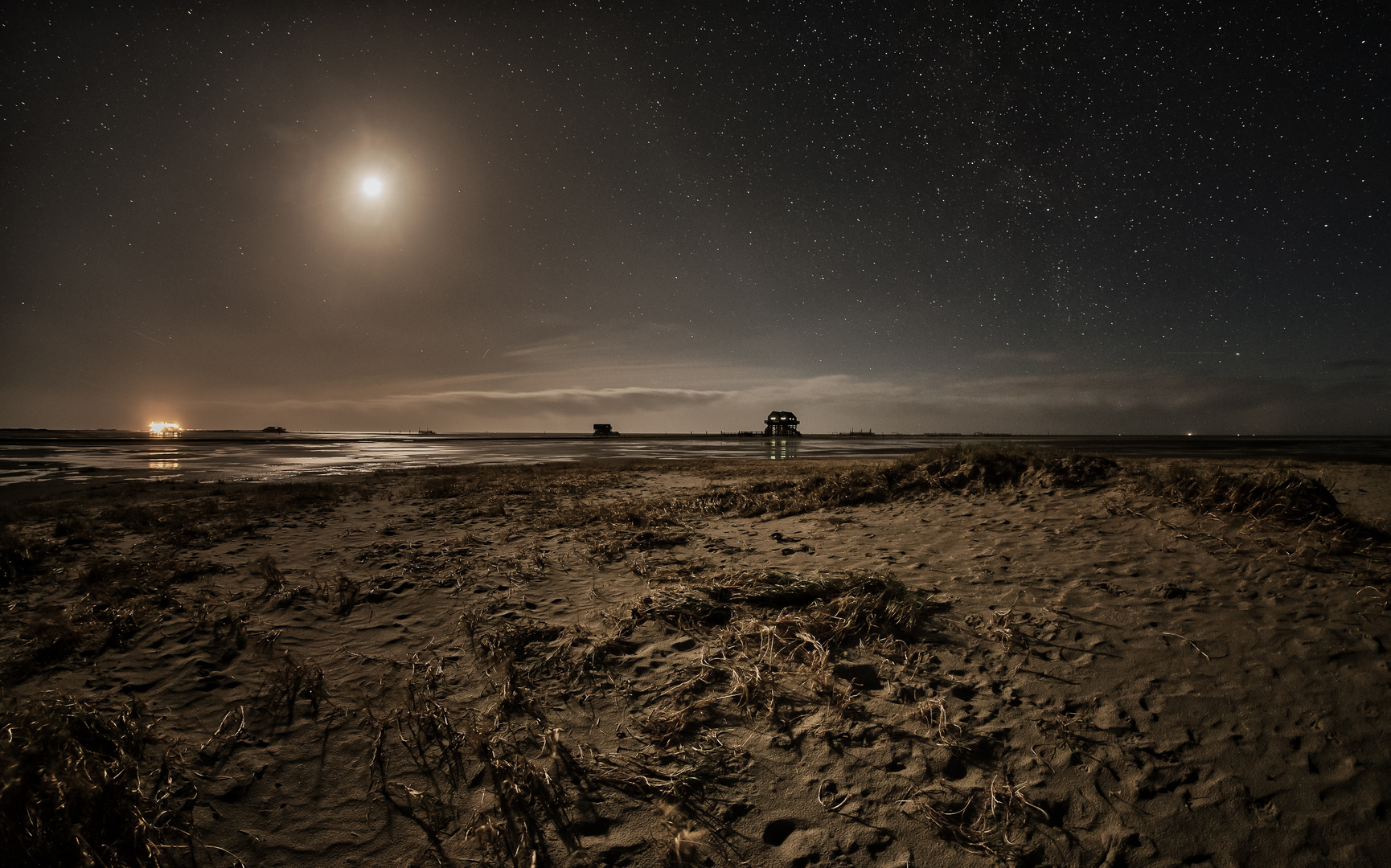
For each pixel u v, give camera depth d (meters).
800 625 5.04
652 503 12.66
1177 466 8.54
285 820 3.21
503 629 5.41
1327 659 3.98
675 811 3.11
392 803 3.32
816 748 3.55
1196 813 2.88
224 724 4.05
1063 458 10.29
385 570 7.80
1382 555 5.57
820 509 10.61
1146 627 4.67
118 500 15.48
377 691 4.50
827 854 2.81
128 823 2.99
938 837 2.87
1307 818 2.79
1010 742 3.47
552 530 10.23
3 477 25.28
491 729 3.87
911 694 4.04
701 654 4.73
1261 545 6.06
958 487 10.76
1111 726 3.53
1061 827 2.87
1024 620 4.97
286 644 5.40
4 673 4.71
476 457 40.81
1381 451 42.97
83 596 6.69
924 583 6.10
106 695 4.43
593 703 4.20
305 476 24.77
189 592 6.87
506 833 3.05
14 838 2.68
